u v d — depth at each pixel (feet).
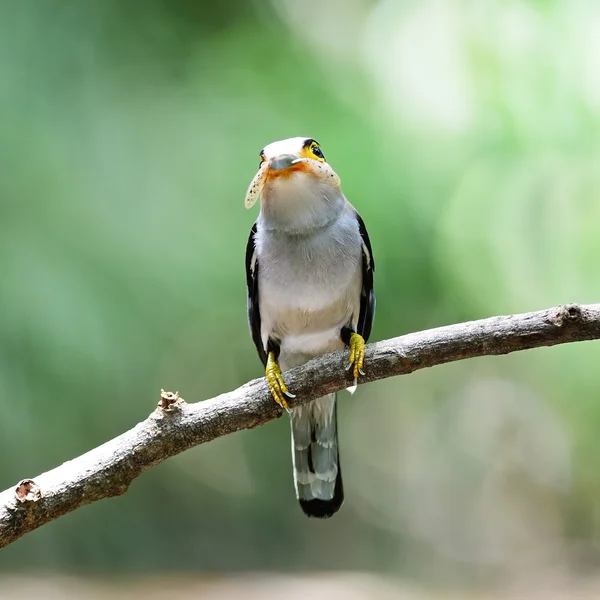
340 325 23.04
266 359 24.30
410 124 38.81
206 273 38.86
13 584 44.34
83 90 40.14
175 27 41.88
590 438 43.78
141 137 39.83
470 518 51.16
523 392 47.96
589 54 37.76
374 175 37.96
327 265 21.80
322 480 24.29
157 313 39.22
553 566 49.24
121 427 41.19
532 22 38.40
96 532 47.44
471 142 38.47
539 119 38.14
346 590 43.60
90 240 38.81
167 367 40.55
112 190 39.14
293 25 41.60
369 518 51.52
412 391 50.06
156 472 48.34
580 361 41.81
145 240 38.88
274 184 21.16
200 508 49.24
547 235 38.60
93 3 41.11
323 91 39.83
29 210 38.60
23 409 39.09
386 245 38.17
